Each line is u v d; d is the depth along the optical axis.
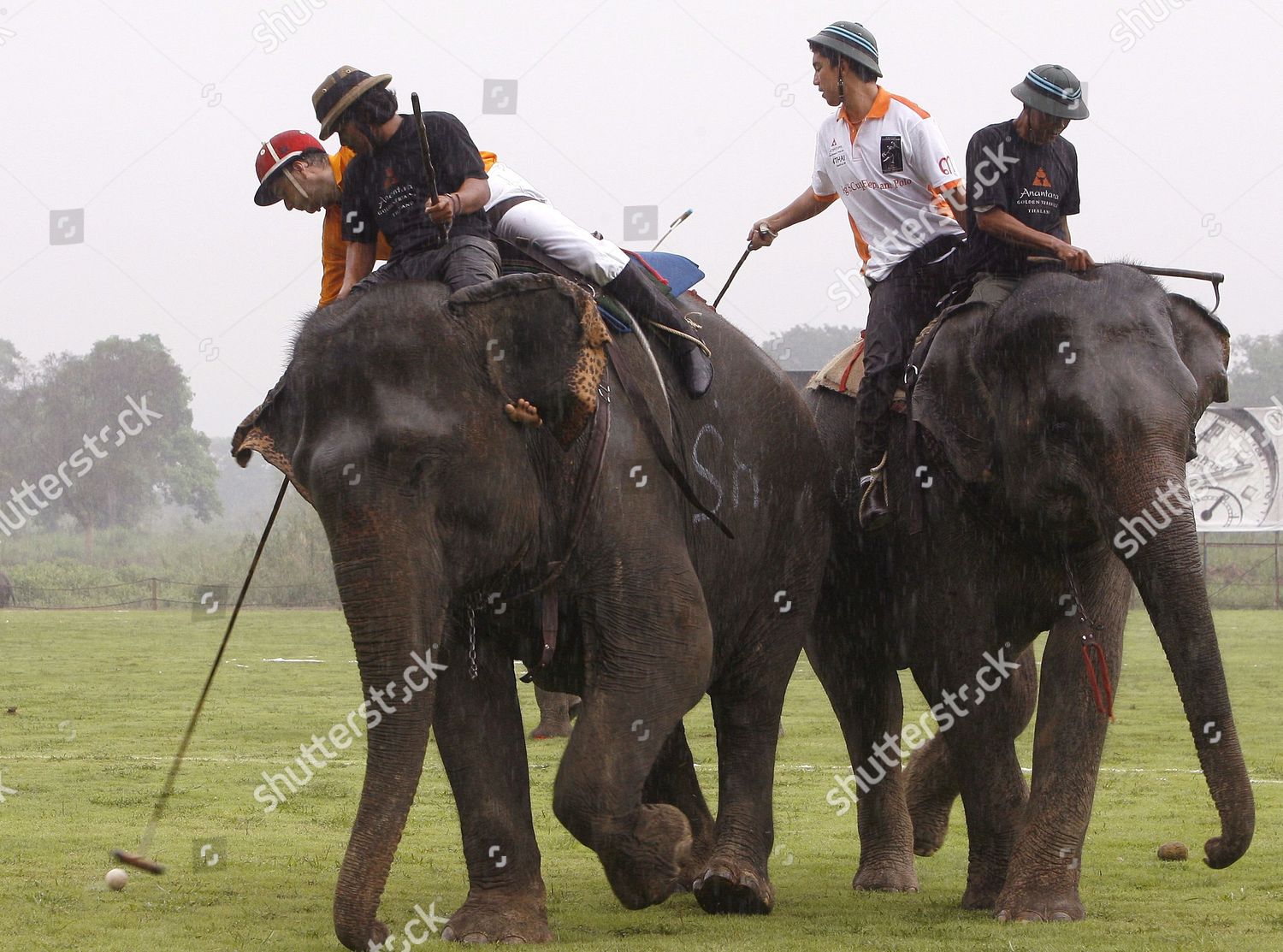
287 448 15.41
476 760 17.17
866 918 18.62
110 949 15.67
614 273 17.72
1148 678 55.31
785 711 45.31
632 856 16.56
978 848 19.88
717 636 19.53
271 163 18.52
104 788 28.88
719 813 20.16
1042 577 19.61
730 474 19.20
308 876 20.58
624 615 16.55
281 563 122.44
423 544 14.66
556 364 15.49
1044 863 18.42
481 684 17.28
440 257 16.41
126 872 20.45
